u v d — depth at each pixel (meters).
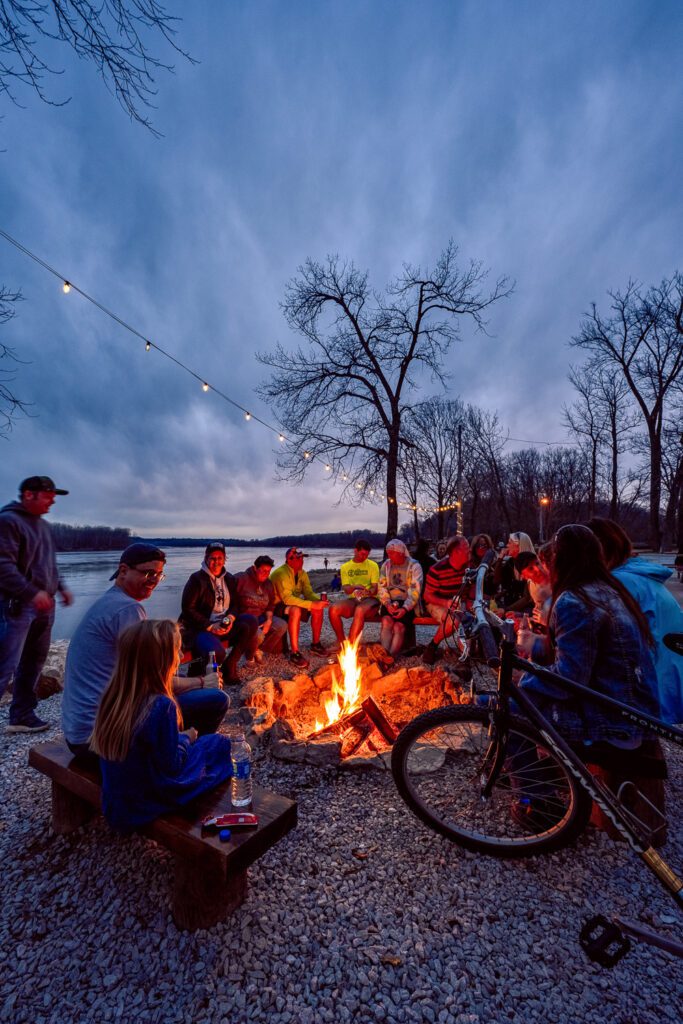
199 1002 1.68
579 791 2.21
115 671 1.92
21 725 3.84
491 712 2.47
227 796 2.09
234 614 5.21
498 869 2.27
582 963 1.82
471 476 33.44
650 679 2.34
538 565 3.74
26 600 3.62
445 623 4.63
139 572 2.57
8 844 2.47
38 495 3.74
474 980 1.75
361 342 20.80
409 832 2.52
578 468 39.72
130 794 1.91
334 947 1.87
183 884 1.90
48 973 1.80
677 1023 1.61
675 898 1.78
